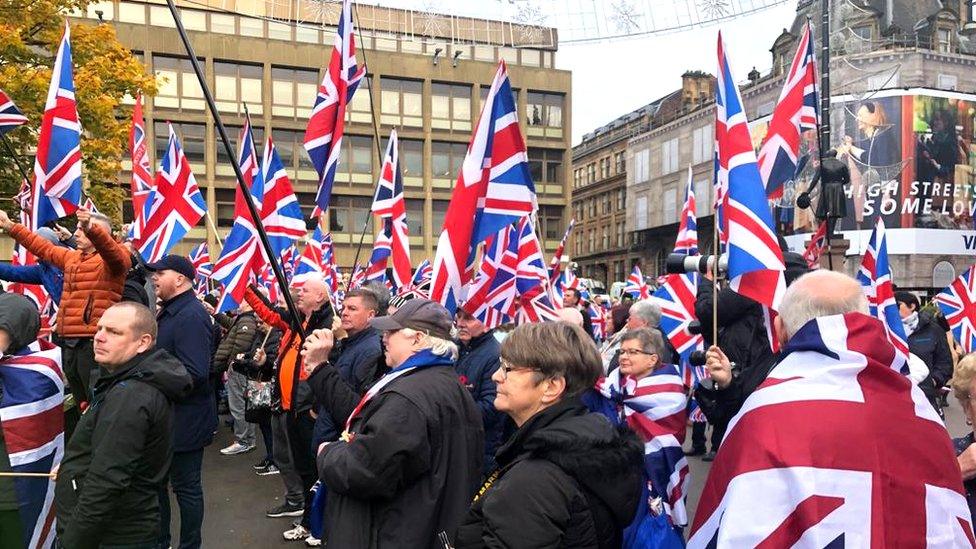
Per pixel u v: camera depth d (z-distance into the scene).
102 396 3.07
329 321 5.11
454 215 3.77
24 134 12.44
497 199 3.83
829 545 1.66
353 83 5.05
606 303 14.69
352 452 2.65
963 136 38.62
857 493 1.70
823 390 1.85
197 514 4.45
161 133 29.56
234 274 6.37
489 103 3.81
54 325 5.65
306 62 31.33
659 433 3.67
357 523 2.73
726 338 4.20
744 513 1.75
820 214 6.37
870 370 1.87
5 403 3.63
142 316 3.11
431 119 34.06
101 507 2.85
